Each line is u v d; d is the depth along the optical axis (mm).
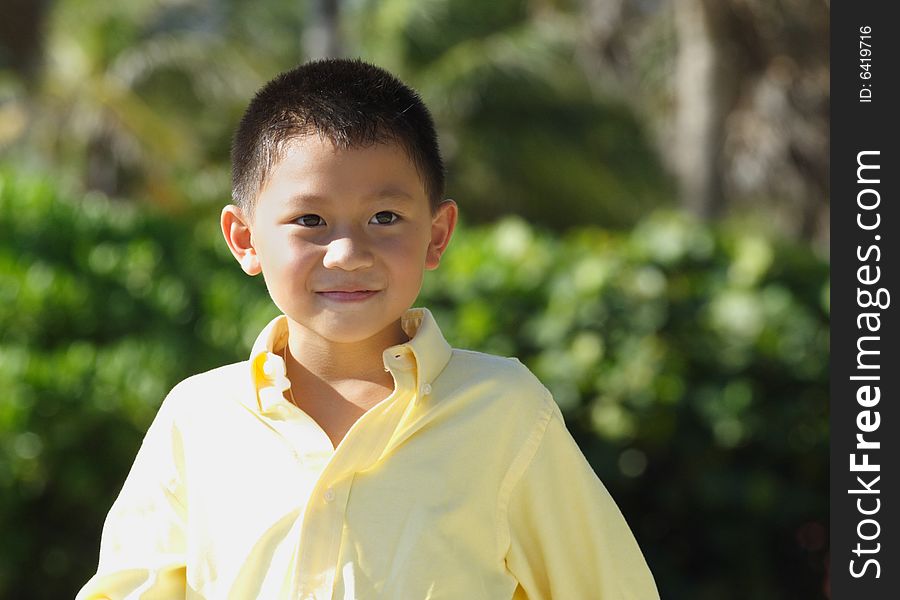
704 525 9320
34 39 22703
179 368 8555
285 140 3369
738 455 9352
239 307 9211
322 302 3326
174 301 9266
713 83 21891
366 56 25219
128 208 11438
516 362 3631
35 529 7766
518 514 3580
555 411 3609
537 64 24203
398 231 3357
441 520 3328
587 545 3650
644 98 29000
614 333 9297
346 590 3258
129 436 7930
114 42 25422
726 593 9266
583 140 24703
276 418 3459
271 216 3381
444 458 3396
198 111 25406
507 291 9516
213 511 3461
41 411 7680
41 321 8578
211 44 26031
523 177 24234
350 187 3295
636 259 9547
